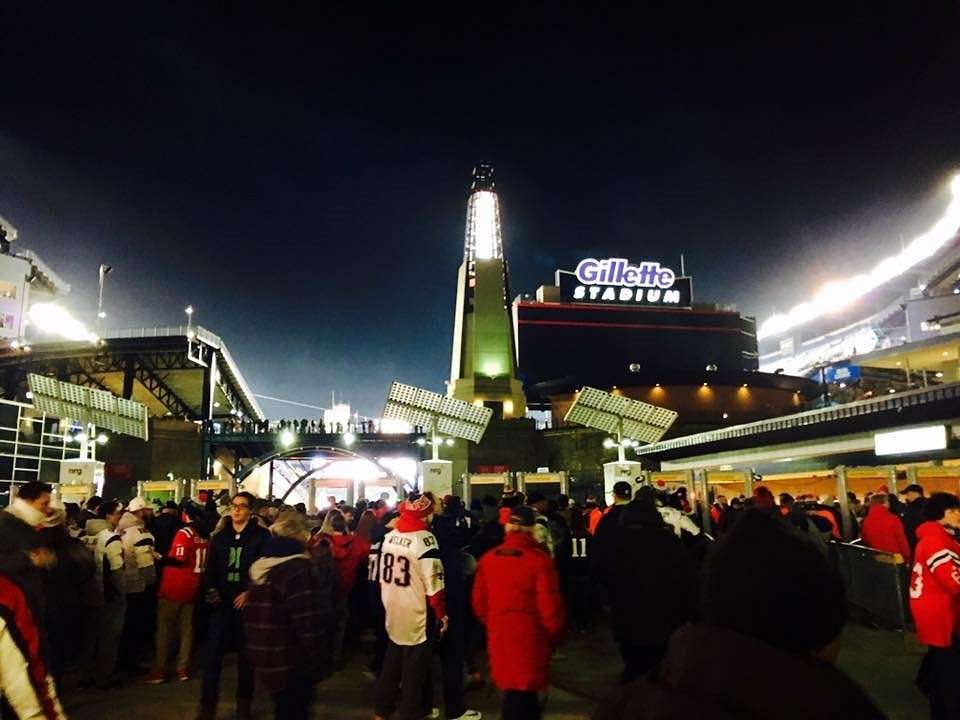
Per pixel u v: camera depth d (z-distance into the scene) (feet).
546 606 17.74
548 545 31.50
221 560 24.08
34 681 11.14
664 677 5.27
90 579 27.22
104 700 26.35
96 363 210.38
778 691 4.77
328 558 30.09
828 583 5.40
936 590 16.24
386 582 21.66
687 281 302.25
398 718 21.45
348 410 296.10
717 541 5.87
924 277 274.77
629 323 288.10
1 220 201.87
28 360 195.72
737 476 63.46
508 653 17.76
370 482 76.02
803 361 324.19
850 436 79.05
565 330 284.20
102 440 106.01
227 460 211.61
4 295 197.67
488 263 237.66
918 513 33.30
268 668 17.87
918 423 67.82
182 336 202.39
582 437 196.03
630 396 216.95
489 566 18.60
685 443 116.16
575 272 294.87
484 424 93.30
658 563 19.36
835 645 5.66
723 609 5.40
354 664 33.40
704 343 291.79
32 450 140.05
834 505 55.26
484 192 248.32
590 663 31.58
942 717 16.07
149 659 34.14
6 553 12.41
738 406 216.13
